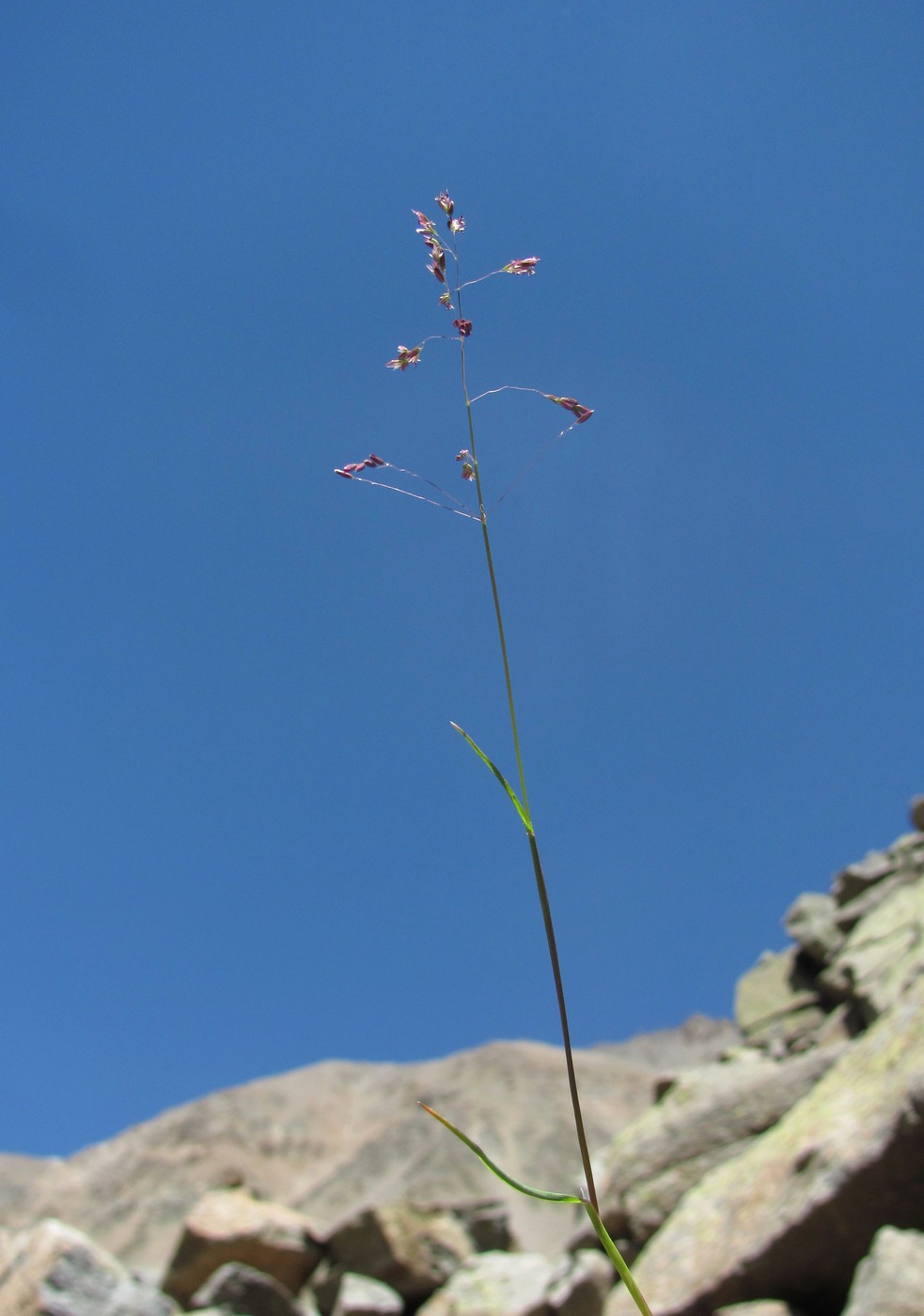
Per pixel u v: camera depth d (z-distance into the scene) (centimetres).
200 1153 17412
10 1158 17625
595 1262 1419
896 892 2308
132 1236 14462
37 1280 1298
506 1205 2048
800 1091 1517
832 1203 992
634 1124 1691
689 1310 1069
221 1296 1630
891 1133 977
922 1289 807
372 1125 19500
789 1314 980
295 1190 17375
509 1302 1456
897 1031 1152
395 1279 1855
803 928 2467
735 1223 1122
